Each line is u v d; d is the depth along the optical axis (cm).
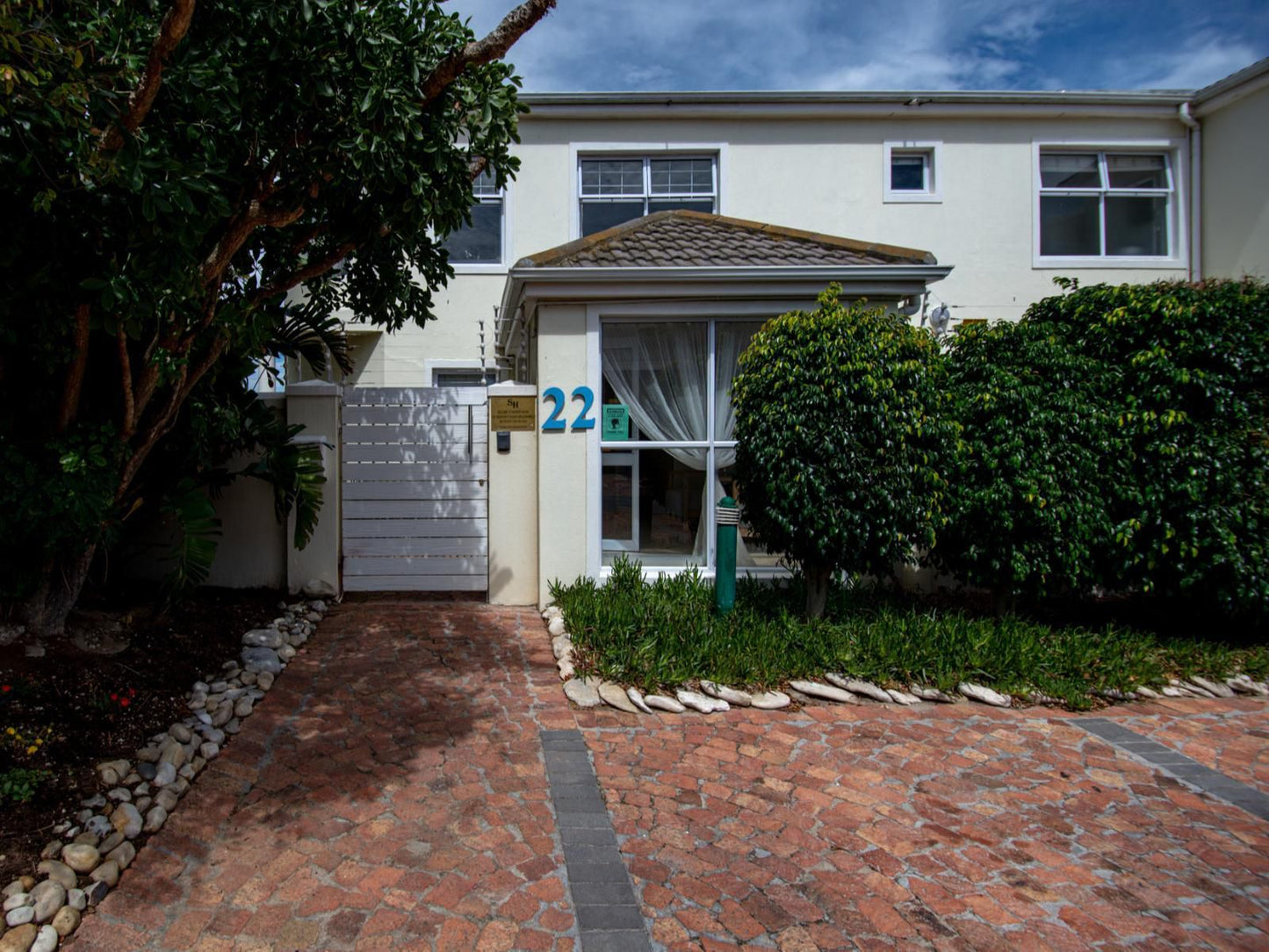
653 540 728
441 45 453
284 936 280
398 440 720
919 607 688
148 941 277
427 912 295
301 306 693
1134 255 1173
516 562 718
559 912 297
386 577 723
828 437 559
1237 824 382
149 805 349
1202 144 1148
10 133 321
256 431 626
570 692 501
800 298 706
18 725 370
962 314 1133
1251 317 637
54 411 456
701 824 363
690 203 1125
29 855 301
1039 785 415
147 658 480
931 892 319
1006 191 1139
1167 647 635
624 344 724
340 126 433
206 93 382
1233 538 607
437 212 484
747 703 502
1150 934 298
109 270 356
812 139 1117
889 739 463
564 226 1096
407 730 447
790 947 283
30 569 448
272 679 502
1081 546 609
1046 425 612
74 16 366
